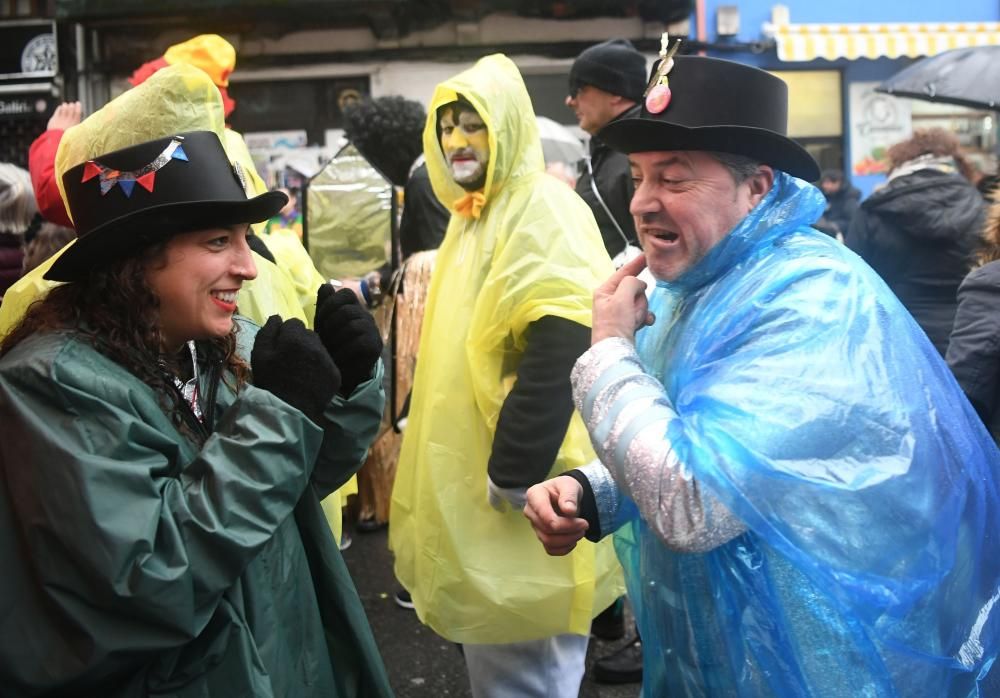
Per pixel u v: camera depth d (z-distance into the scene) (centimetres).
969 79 546
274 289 234
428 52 959
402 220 465
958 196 436
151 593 136
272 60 962
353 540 483
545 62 965
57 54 955
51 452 137
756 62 1020
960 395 153
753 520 134
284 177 945
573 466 237
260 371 156
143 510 138
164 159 151
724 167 151
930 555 139
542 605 238
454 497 245
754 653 145
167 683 147
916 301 446
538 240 238
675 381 154
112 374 147
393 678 349
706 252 154
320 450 174
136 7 898
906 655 141
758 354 142
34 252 338
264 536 146
